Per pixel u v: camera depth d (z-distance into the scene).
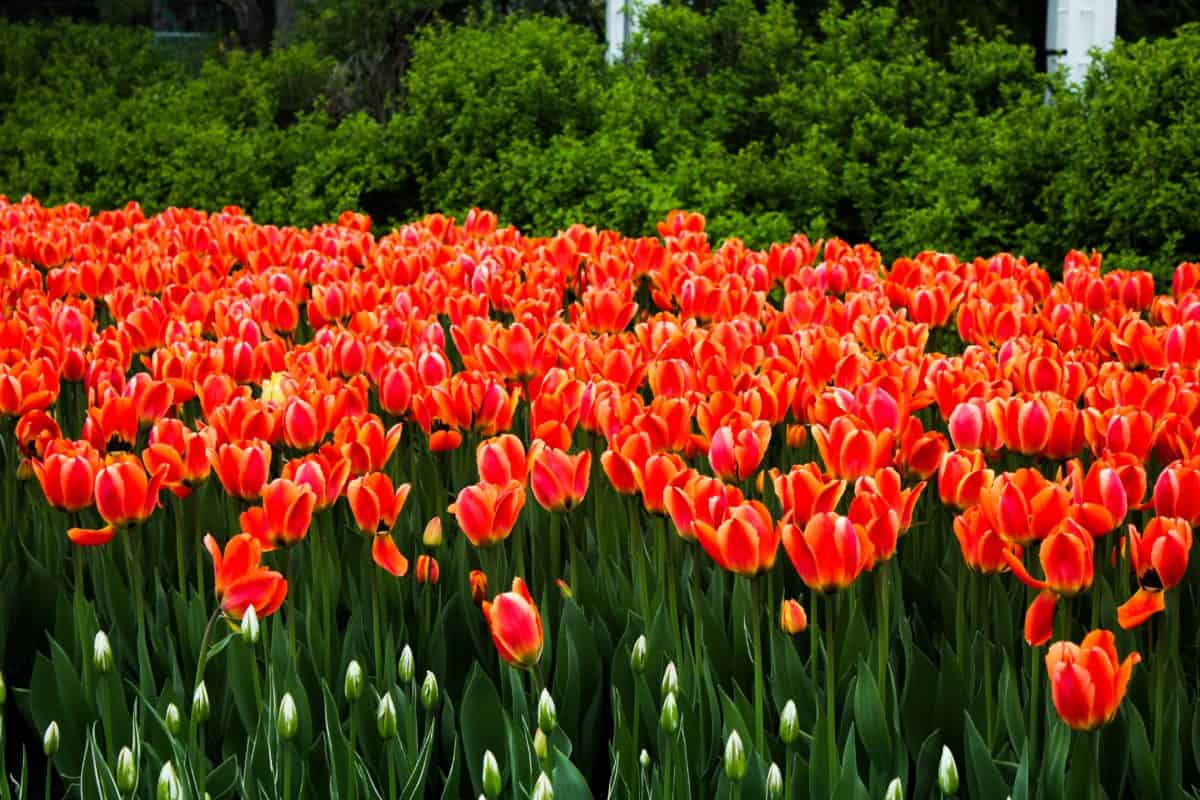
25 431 3.35
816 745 2.46
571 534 3.09
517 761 2.51
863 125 10.53
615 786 2.56
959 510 2.78
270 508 2.63
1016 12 12.84
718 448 2.88
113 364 3.67
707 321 4.77
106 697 2.60
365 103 13.53
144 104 13.29
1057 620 2.69
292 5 18.23
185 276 5.80
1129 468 2.68
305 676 2.86
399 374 3.44
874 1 12.78
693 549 2.64
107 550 3.13
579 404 3.29
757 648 2.47
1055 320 4.54
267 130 12.59
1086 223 9.21
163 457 2.98
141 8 22.05
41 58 16.11
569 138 10.57
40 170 12.21
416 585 3.23
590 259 5.50
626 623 3.02
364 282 5.55
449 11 14.08
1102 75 10.26
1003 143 9.55
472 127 11.10
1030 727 2.50
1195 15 13.30
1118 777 2.61
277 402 3.34
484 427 3.33
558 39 11.82
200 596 3.01
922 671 2.69
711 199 9.84
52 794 2.98
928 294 4.74
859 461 2.82
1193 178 8.84
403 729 2.73
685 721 2.63
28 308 4.61
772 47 11.52
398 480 3.50
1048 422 2.95
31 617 3.23
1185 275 5.34
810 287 5.56
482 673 2.67
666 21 11.71
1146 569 2.37
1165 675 2.68
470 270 5.59
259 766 2.63
